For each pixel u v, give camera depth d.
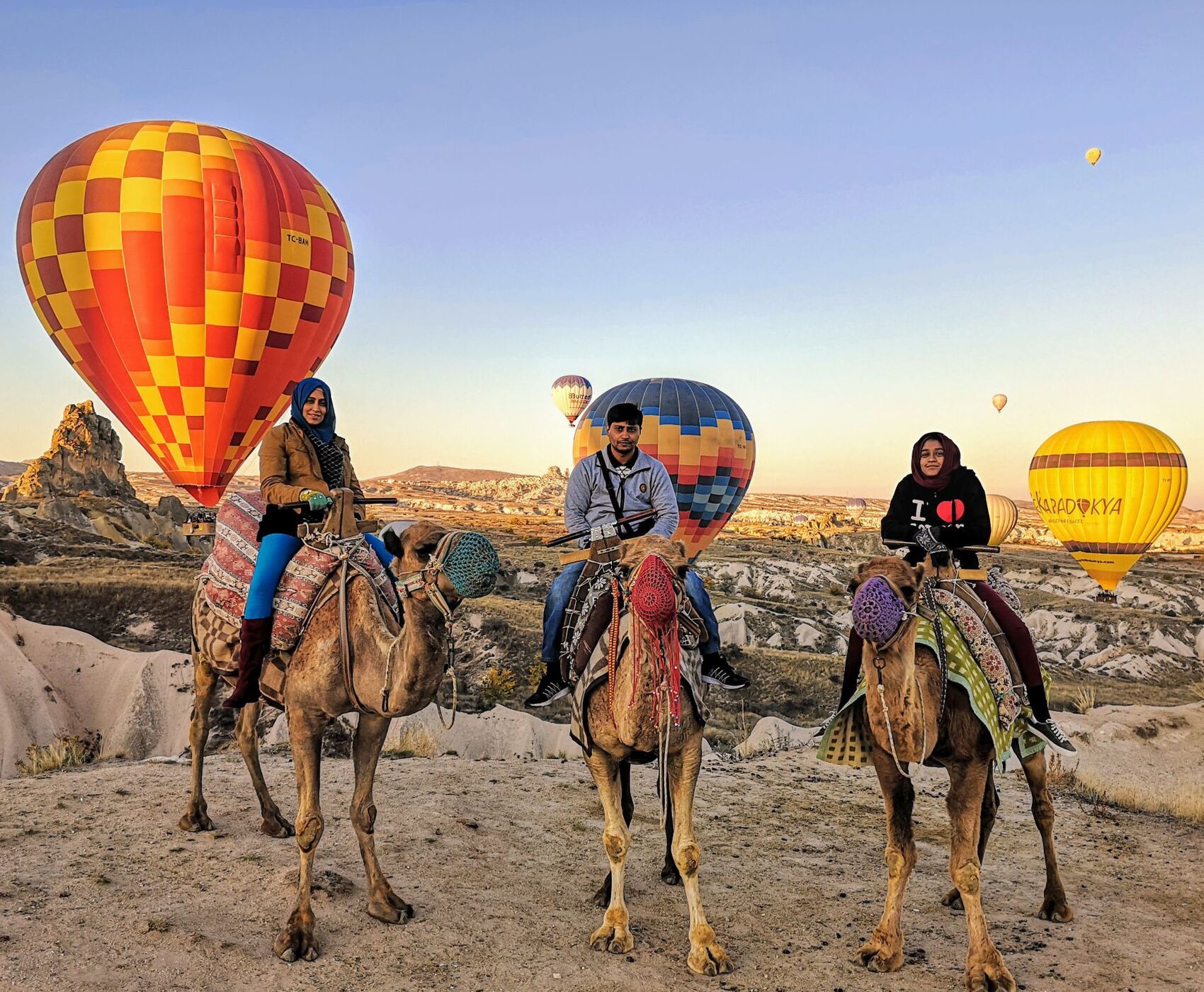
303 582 6.18
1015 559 111.94
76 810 8.00
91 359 24.73
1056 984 5.49
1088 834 8.68
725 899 6.73
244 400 25.16
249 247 24.12
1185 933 6.30
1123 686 52.34
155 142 24.47
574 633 6.45
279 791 8.87
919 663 5.39
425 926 6.02
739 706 35.22
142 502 89.38
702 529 34.22
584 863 7.39
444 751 12.13
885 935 5.70
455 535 5.48
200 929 5.80
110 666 35.50
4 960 5.27
